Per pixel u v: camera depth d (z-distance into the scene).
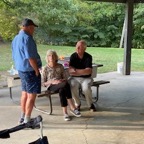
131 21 7.97
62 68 4.69
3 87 6.38
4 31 12.33
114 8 18.34
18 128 1.95
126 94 5.96
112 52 14.48
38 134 3.83
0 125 4.09
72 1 16.70
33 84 3.91
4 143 3.54
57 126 4.13
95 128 4.08
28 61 3.84
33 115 4.55
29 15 13.71
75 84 4.70
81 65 4.83
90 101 4.79
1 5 11.54
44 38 16.56
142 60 11.88
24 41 3.78
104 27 18.52
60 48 14.98
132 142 3.63
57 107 4.97
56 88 4.45
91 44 18.38
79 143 3.57
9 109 4.81
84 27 18.03
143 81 7.29
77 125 4.18
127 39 8.02
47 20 15.98
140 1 8.00
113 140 3.68
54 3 15.80
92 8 18.14
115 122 4.33
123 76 7.94
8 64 9.77
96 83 5.17
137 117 4.57
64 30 16.95
